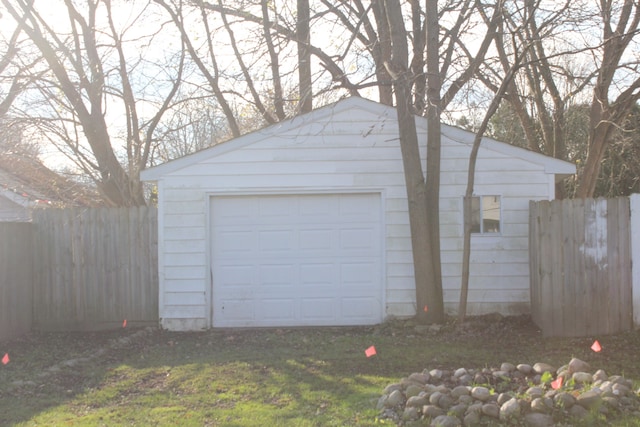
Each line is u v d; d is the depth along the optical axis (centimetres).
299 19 1209
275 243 1048
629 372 675
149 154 1628
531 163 1021
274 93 1284
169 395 668
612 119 1185
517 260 1023
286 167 1034
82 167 1448
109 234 1077
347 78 925
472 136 1022
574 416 513
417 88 1172
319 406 605
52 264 1076
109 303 1071
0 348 924
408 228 1029
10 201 1608
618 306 884
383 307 1030
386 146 1032
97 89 1367
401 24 971
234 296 1046
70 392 691
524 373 641
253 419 572
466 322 962
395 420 544
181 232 1037
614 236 890
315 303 1046
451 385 613
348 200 1046
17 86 1344
